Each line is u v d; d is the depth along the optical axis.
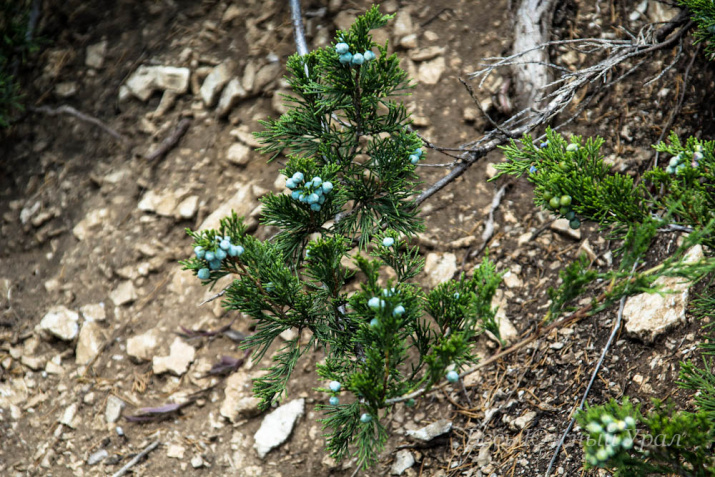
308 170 0.59
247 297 0.60
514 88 0.92
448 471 0.76
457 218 0.89
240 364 0.86
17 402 0.89
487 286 0.54
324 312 0.61
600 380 0.75
